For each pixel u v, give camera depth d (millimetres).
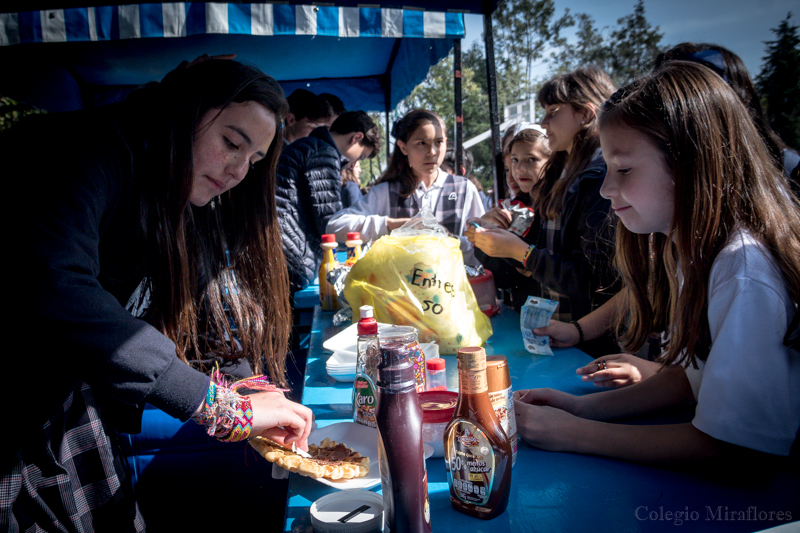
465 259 2332
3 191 831
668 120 862
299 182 2697
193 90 1007
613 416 1045
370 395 1062
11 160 867
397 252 1490
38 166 862
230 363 1385
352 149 4094
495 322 1862
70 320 787
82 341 796
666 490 792
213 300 1333
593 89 1812
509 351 1528
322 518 740
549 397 1069
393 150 3227
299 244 2666
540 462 898
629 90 970
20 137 911
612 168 953
